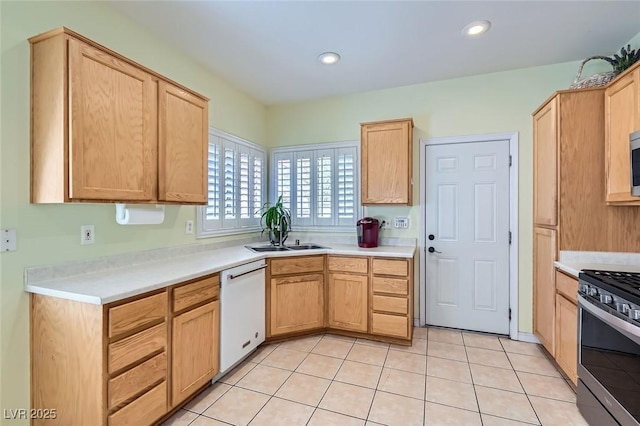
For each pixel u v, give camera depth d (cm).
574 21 209
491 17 206
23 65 153
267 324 272
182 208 254
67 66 146
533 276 276
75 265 178
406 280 267
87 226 184
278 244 326
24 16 155
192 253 262
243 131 333
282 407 188
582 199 218
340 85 318
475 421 175
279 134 373
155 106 190
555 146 226
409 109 319
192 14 202
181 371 180
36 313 156
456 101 304
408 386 210
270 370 231
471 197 302
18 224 153
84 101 151
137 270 195
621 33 224
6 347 149
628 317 138
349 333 293
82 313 143
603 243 215
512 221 287
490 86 293
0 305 147
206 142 231
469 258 303
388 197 298
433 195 313
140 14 202
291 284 281
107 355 141
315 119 356
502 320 294
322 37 230
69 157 147
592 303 166
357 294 284
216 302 210
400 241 321
